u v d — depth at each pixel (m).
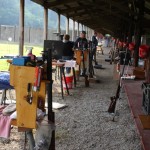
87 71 10.20
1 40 25.52
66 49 7.96
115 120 5.27
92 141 4.20
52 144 2.93
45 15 10.82
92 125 4.93
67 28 17.03
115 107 5.75
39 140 2.86
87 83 8.71
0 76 4.03
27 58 2.63
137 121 2.89
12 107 2.91
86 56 10.03
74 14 16.94
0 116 2.72
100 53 25.30
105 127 4.86
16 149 3.76
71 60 7.88
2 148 3.79
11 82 2.57
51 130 2.88
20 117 2.61
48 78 2.86
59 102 6.49
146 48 5.52
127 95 4.11
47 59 2.83
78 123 5.00
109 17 19.27
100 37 35.78
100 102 6.65
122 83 5.37
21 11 7.73
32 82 2.53
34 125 2.60
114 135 4.48
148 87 3.33
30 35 27.73
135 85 5.02
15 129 4.44
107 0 8.52
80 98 7.03
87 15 19.38
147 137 2.51
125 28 16.08
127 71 6.68
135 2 8.02
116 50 16.53
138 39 7.68
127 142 4.21
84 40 10.27
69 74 8.25
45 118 2.98
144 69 6.07
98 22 24.45
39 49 19.31
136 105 3.54
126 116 5.54
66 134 4.43
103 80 10.30
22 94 2.57
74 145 4.02
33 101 2.57
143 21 8.08
